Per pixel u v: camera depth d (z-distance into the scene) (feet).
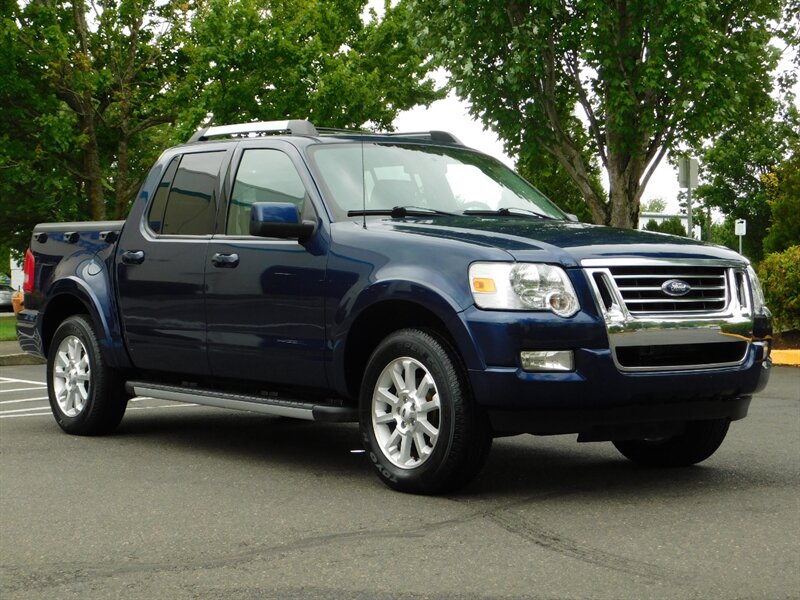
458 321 18.28
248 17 76.43
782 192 133.08
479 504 18.49
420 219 21.33
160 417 30.94
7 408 34.09
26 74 87.45
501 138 67.97
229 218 23.39
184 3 89.10
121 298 25.62
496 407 18.10
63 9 86.89
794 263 50.80
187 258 23.76
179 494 19.66
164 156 25.79
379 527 16.87
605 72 61.82
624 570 14.24
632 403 18.40
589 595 13.15
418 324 20.18
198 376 24.09
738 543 15.65
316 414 20.93
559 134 68.18
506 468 22.15
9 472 21.99
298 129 23.45
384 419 19.84
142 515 17.93
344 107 79.46
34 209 98.89
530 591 13.32
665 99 64.44
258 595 13.33
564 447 24.98
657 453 22.13
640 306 18.63
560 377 17.92
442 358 18.70
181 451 24.70
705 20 59.31
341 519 17.46
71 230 27.84
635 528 16.63
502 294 18.12
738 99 64.39
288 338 21.42
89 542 16.16
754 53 67.72
